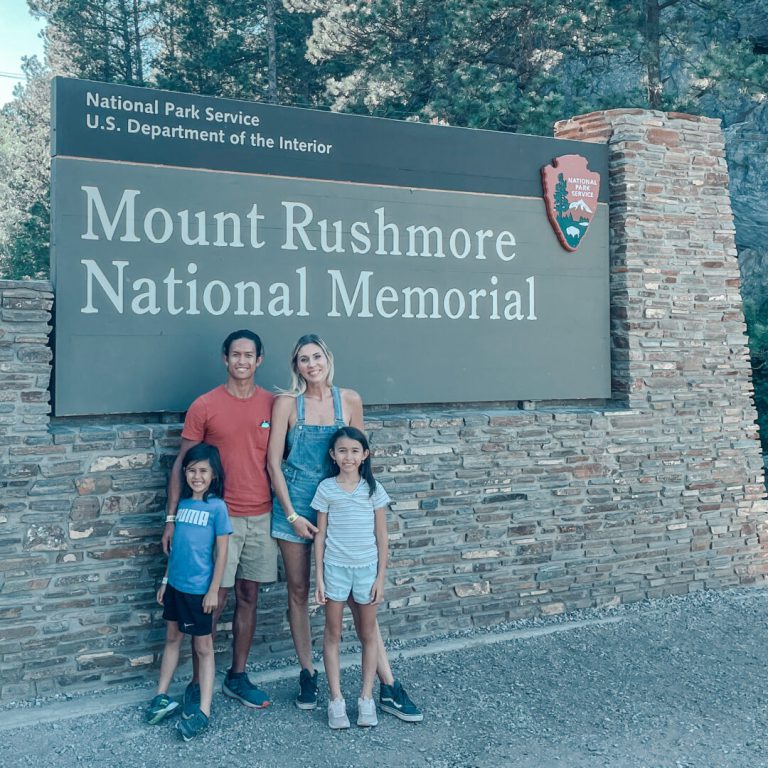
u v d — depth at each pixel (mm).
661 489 7172
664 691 5301
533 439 6629
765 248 18250
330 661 4785
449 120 17500
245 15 27672
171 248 5590
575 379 6980
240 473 5031
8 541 5023
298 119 5977
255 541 5074
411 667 5672
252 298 5824
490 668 5656
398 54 20266
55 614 5133
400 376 6309
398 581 6141
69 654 5160
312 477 4992
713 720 4895
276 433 5000
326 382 5113
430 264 6418
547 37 17594
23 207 33625
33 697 5070
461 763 4363
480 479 6426
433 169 6438
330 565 4773
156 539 5375
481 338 6605
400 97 19078
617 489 6965
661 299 7227
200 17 27891
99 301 5387
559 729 4766
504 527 6520
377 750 4492
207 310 5684
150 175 5539
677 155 7336
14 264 28047
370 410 6328
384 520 4863
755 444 7586
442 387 6453
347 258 6129
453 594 6332
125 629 5301
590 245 7059
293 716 4898
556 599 6719
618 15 18219
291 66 26969
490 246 6648
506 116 16594
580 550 6816
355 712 4953
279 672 5527
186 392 5609
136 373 5480
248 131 5824
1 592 5004
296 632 5070
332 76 25094
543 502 6668
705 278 7426
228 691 5125
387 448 6109
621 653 5941
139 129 5512
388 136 6273
